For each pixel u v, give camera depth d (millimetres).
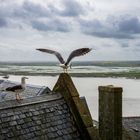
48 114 11906
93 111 57250
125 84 115688
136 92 89375
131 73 176375
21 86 12898
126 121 34281
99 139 12047
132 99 74312
